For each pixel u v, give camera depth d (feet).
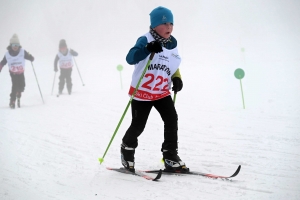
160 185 27.50
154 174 30.86
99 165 35.17
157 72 29.14
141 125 30.68
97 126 55.11
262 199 23.67
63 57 95.55
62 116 64.64
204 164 33.50
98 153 40.09
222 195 24.73
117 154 39.40
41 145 44.83
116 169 32.53
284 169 30.27
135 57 27.45
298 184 26.40
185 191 25.85
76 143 45.19
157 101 30.58
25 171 33.91
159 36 28.91
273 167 31.04
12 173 33.32
